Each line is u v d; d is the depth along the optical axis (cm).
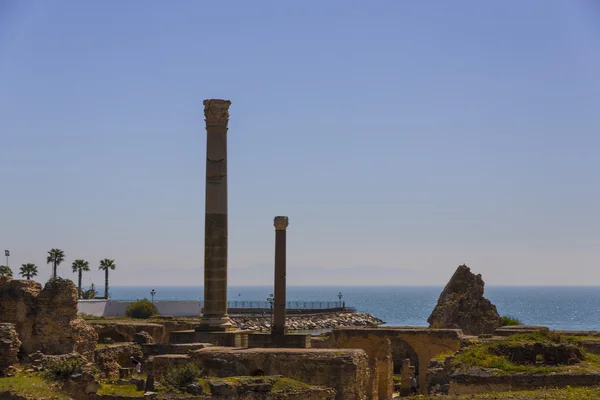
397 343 8325
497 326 9569
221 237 6550
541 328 7350
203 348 5781
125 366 5959
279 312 6456
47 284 5181
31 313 5122
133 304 10625
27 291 5162
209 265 6525
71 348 5128
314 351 5406
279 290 6500
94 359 5409
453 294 9750
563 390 4116
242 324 14262
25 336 5103
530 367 4681
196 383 4653
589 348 5778
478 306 9650
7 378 4478
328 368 5222
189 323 8312
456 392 4553
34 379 4462
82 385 4594
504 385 4494
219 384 4556
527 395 3972
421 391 7094
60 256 15012
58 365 4612
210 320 6481
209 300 6512
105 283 15400
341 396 5178
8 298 5150
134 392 4597
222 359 5331
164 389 4612
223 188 6588
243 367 5328
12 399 4162
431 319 9600
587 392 3972
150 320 8712
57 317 5138
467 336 7194
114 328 7519
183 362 5356
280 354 5325
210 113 6619
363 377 5403
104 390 4659
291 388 4741
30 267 14162
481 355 4909
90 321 8062
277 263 6581
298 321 16700
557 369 4597
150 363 5394
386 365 6962
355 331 7319
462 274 9881
